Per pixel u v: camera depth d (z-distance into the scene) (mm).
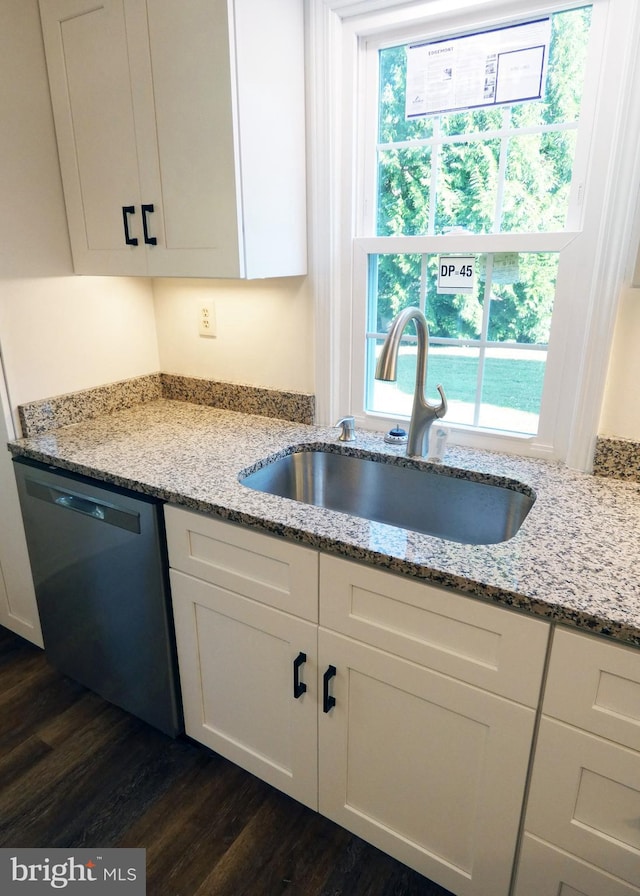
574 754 1018
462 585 1020
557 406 1502
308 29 1519
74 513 1612
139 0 1401
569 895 1125
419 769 1232
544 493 1349
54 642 1897
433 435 1555
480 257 1521
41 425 1806
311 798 1456
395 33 1481
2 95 1562
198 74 1374
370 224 1664
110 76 1518
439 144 1506
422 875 1375
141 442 1716
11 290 1680
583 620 920
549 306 1475
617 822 1021
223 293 1927
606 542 1133
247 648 1418
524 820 1120
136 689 1710
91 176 1658
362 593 1171
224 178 1418
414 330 1673
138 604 1576
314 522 1219
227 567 1370
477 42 1395
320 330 1751
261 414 1955
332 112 1562
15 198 1643
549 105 1356
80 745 1737
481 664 1066
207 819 1518
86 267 1779
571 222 1386
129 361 2066
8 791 1585
